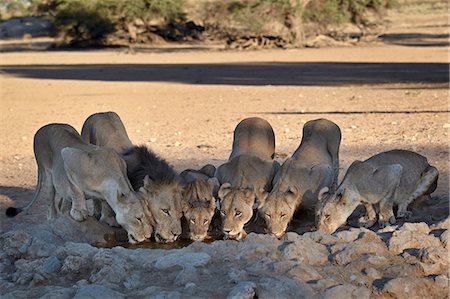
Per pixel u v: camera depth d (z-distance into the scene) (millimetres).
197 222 10883
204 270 8734
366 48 75000
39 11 102125
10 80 48094
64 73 53344
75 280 8992
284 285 8094
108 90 39625
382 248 9172
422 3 146000
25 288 8898
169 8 91875
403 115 24812
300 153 12422
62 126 11961
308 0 80250
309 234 9609
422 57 59656
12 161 18984
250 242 9492
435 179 12172
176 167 16875
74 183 11156
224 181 12148
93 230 11336
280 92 35719
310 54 68188
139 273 8898
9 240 10094
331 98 32062
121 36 93625
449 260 8719
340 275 8602
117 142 12734
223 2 86062
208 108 29750
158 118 27016
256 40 81625
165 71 52969
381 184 11023
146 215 10977
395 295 8180
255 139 13297
